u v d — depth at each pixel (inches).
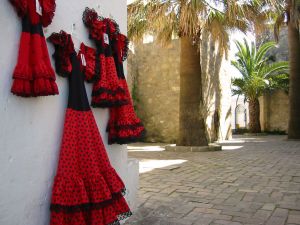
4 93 75.8
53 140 91.0
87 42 107.7
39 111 86.3
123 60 121.1
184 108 408.5
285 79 811.4
